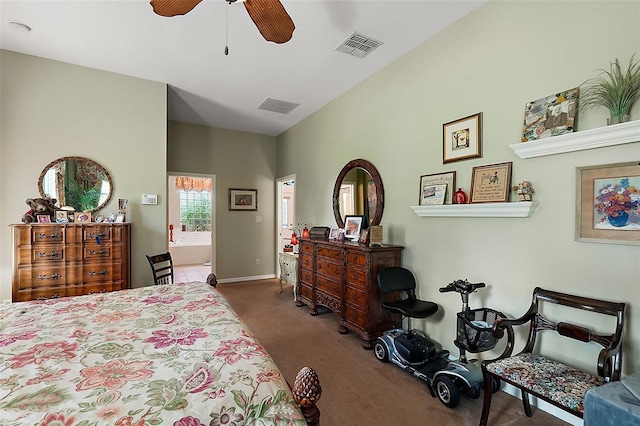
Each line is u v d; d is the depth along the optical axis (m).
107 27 2.56
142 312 1.67
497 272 2.23
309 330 3.30
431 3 2.31
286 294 4.78
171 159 5.17
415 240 2.93
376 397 2.08
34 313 1.63
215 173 5.56
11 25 2.52
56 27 2.56
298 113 4.83
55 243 2.77
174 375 1.02
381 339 2.61
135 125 3.48
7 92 2.92
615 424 1.12
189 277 6.05
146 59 3.11
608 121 1.63
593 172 1.74
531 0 2.03
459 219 2.51
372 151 3.49
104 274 2.96
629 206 1.59
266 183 6.06
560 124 1.85
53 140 3.09
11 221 2.93
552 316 1.92
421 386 2.22
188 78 3.56
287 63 3.21
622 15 1.63
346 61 3.18
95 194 3.26
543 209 1.96
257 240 5.95
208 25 2.54
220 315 1.63
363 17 2.45
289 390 1.07
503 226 2.19
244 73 3.44
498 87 2.22
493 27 2.25
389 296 2.91
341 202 4.04
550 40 1.93
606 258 1.68
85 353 1.17
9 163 2.92
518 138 2.10
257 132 5.93
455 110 2.54
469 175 2.44
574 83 1.82
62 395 0.90
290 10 2.35
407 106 3.01
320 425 1.80
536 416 1.87
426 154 2.81
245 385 0.99
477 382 1.92
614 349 1.47
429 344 2.40
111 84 3.37
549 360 1.74
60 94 3.13
